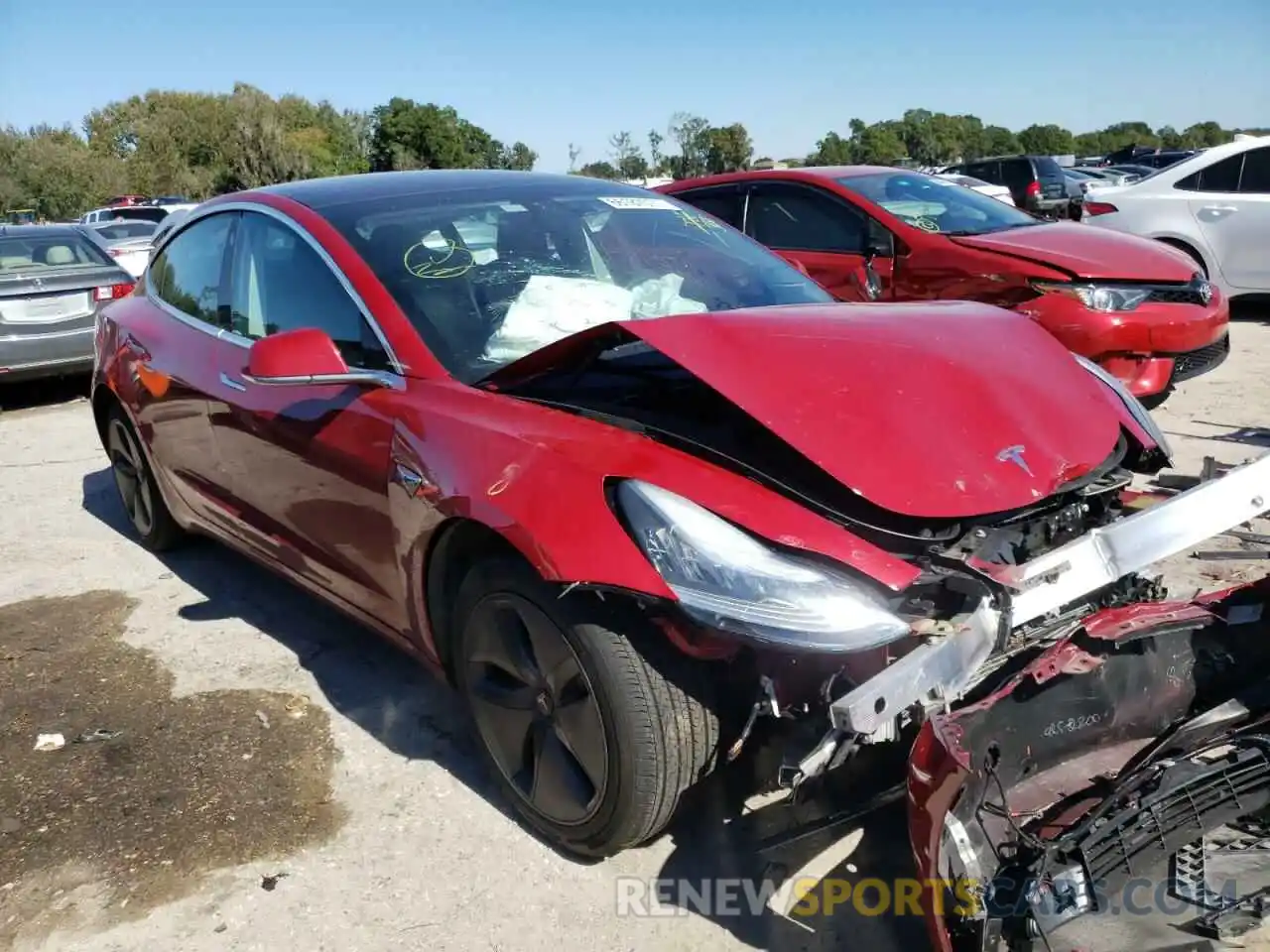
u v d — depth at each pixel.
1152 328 5.43
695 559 2.11
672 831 2.67
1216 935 1.97
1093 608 2.53
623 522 2.21
